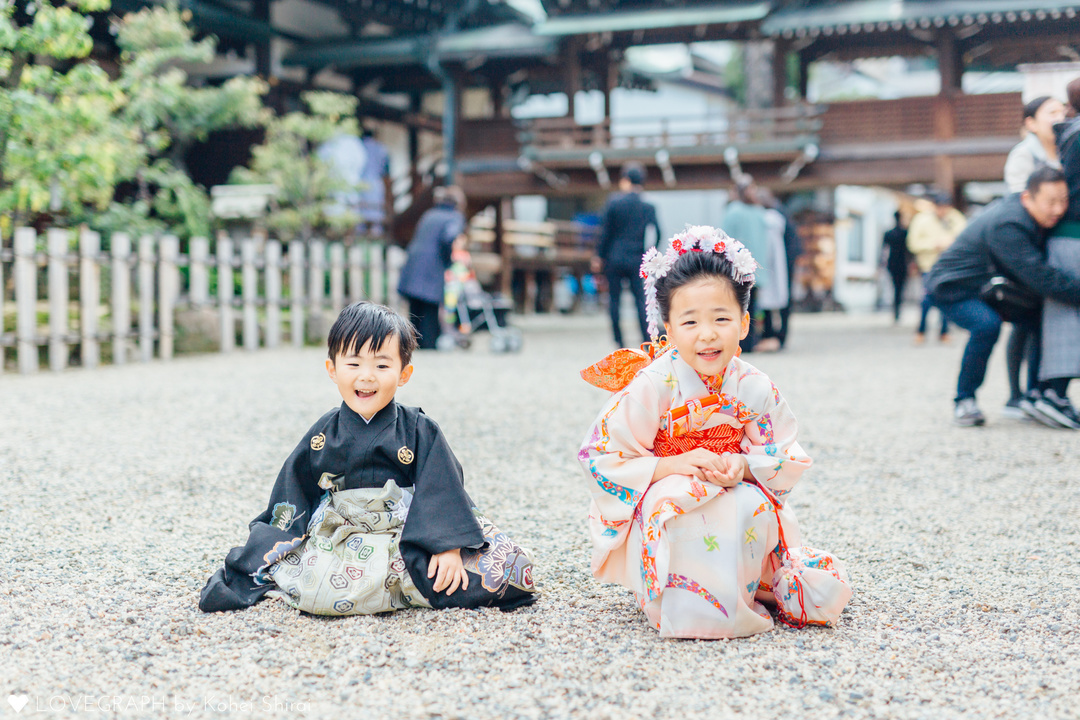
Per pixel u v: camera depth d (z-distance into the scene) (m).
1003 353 9.24
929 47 15.84
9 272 7.66
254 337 9.47
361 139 15.96
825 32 14.83
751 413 2.07
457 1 17.31
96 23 12.11
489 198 16.95
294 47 16.09
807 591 2.02
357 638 1.96
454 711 1.61
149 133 10.31
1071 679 1.77
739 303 2.01
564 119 15.46
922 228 10.13
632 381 2.10
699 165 15.52
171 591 2.28
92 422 4.77
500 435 4.60
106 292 8.38
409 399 5.78
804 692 1.71
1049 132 4.73
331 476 2.19
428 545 2.07
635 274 8.16
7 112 7.04
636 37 15.77
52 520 2.93
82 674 1.76
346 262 10.87
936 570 2.51
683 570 1.99
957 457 4.08
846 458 4.09
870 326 14.35
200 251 8.79
